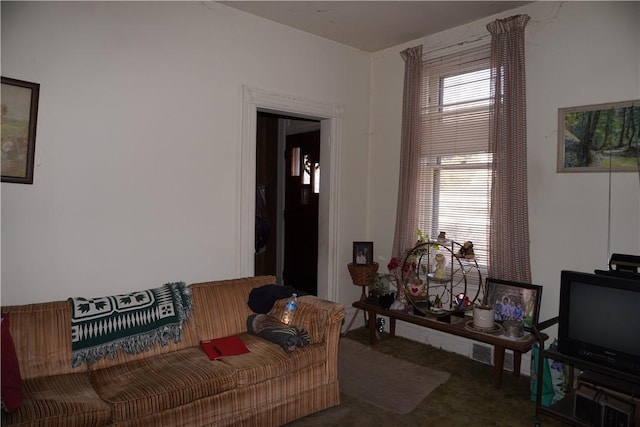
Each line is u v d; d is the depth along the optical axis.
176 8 3.09
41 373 2.24
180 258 3.17
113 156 2.83
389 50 4.32
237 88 3.45
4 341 1.90
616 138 2.89
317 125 5.16
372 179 4.50
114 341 2.43
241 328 2.96
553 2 3.18
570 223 3.11
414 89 3.99
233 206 3.45
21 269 2.53
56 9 2.59
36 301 2.58
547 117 3.22
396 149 4.28
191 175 3.20
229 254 3.43
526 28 3.32
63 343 2.32
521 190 3.26
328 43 4.09
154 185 3.02
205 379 2.23
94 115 2.75
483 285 3.60
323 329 2.74
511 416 2.69
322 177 4.29
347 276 4.39
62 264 2.66
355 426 2.56
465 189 3.76
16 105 2.46
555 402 2.64
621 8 2.88
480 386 3.10
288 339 2.63
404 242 4.01
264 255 5.93
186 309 2.76
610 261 2.54
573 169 3.08
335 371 2.78
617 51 2.90
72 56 2.65
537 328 2.65
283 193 5.74
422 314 3.49
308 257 5.36
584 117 3.03
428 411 2.74
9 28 2.43
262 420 2.43
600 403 2.33
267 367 2.44
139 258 2.97
